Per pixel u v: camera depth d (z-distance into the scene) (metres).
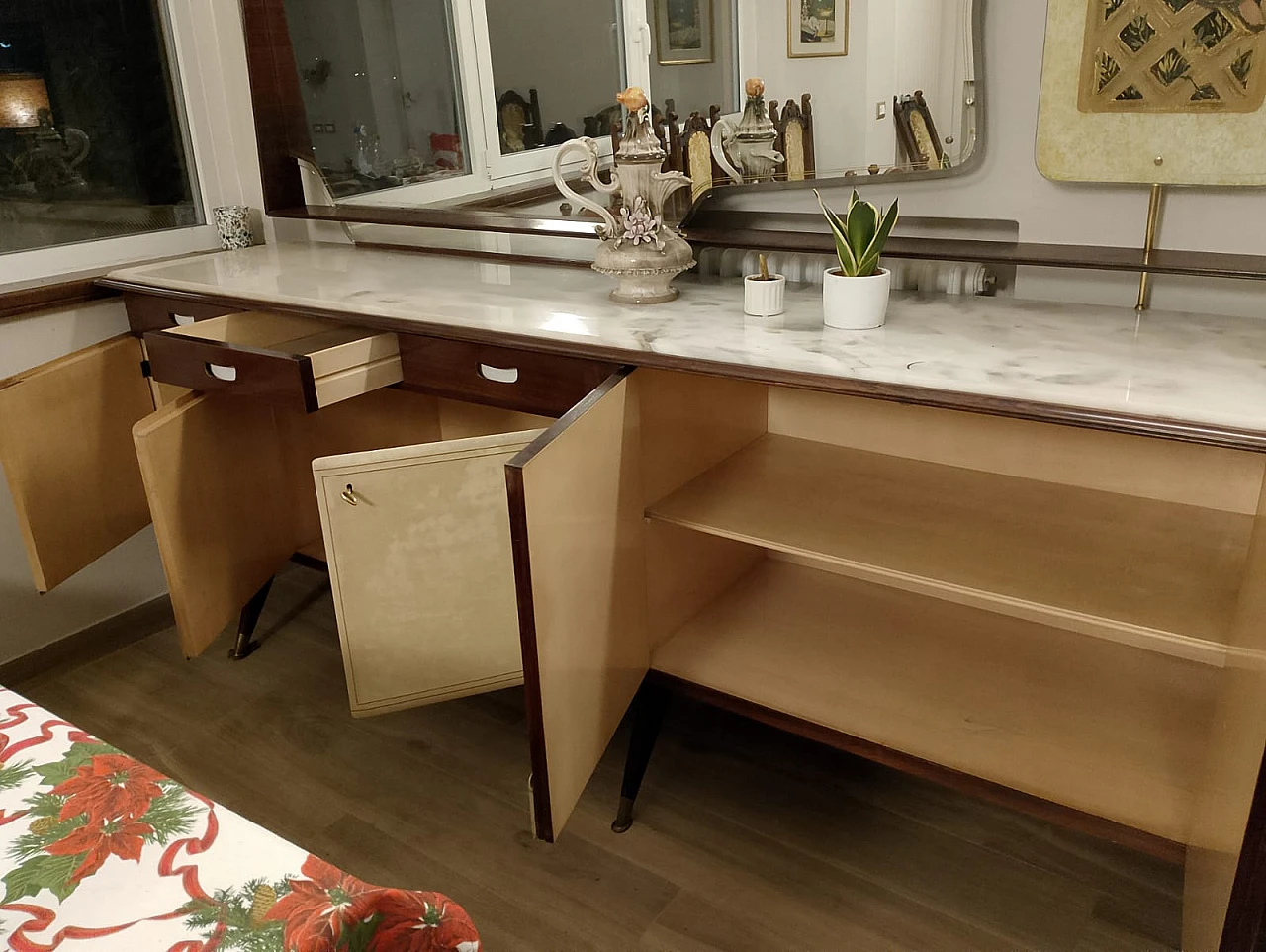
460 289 1.76
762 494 1.50
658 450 1.45
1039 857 1.49
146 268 2.04
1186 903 1.22
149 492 1.68
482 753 1.77
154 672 2.05
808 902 1.42
